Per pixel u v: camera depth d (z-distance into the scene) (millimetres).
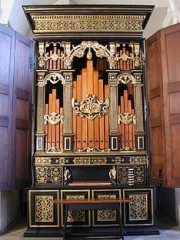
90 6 5145
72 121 5188
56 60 5301
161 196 7047
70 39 5273
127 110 5254
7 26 5539
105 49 5316
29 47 5609
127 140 5191
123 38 5273
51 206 4859
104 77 5555
